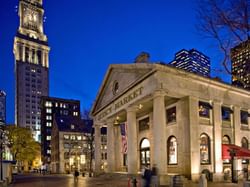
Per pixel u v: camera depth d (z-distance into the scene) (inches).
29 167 5236.2
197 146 1183.6
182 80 1186.6
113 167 1621.6
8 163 1382.9
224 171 1270.9
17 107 7342.5
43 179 1830.7
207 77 1246.9
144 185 784.9
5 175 1352.1
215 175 1198.3
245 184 603.8
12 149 3462.1
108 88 1636.3
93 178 1653.5
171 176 989.2
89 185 1144.2
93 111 1878.7
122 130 1574.8
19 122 7258.9
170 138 1301.7
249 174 1268.5
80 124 4126.5
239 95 1423.5
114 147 1697.8
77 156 3914.9
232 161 1166.3
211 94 1284.4
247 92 1437.0
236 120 1385.3
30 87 7583.7
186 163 1173.1
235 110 1389.0
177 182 863.1
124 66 1360.7
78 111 5723.4
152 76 1150.3
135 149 1302.9
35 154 3786.9
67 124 4126.5
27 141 3555.6
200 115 1244.5
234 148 1214.3
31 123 7396.7
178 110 1254.3
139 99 1233.4
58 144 3964.1
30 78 7637.8
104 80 1633.9
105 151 3890.3
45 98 5546.3
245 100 1454.2
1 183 1203.2
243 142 1422.2
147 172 791.7
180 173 1200.8
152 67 1134.4
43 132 5442.9
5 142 3422.7
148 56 1429.6
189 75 1190.9
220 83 1302.9
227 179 1222.3
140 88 1232.8
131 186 983.0
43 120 5477.4
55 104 5600.4
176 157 1249.4
